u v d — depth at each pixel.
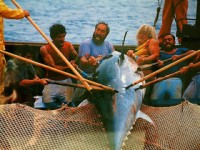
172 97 7.46
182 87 7.80
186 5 9.30
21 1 8.97
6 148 5.64
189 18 9.23
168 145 5.96
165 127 6.05
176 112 6.14
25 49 8.15
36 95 7.39
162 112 6.14
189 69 7.96
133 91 5.82
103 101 5.67
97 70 5.98
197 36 8.68
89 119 5.73
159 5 9.14
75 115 5.78
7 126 5.71
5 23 8.77
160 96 7.36
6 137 5.68
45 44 8.70
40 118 5.77
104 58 6.14
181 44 8.76
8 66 7.13
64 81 7.78
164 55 8.27
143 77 6.15
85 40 8.15
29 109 5.83
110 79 5.84
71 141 5.68
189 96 8.02
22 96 7.16
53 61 7.86
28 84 7.05
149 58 8.05
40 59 7.91
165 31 9.16
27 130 5.73
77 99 6.25
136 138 5.88
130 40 8.97
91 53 8.08
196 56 8.27
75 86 6.15
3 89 7.38
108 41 8.76
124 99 5.67
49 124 5.75
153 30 8.37
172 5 9.17
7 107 5.79
